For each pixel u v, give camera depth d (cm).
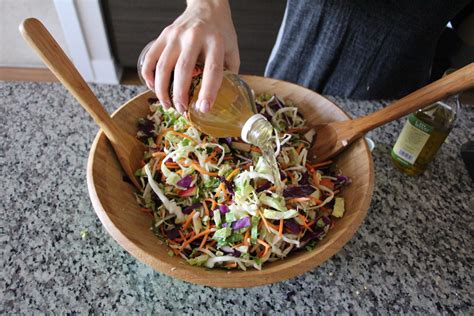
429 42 63
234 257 41
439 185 54
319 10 63
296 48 70
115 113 50
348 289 44
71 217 48
